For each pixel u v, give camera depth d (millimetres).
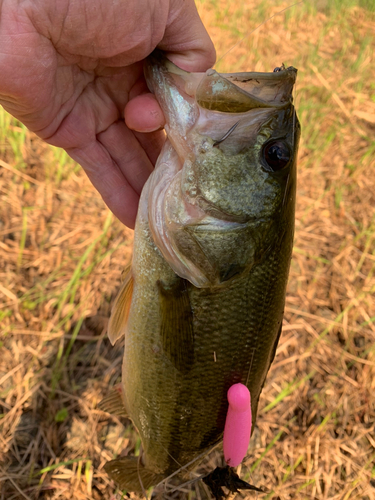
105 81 217
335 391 348
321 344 371
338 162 534
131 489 243
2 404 312
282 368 355
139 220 197
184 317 189
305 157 529
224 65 611
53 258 385
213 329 189
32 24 171
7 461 293
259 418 329
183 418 209
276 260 188
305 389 348
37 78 183
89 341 349
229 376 198
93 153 232
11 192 413
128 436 312
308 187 500
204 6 751
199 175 174
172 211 180
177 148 180
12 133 450
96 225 415
